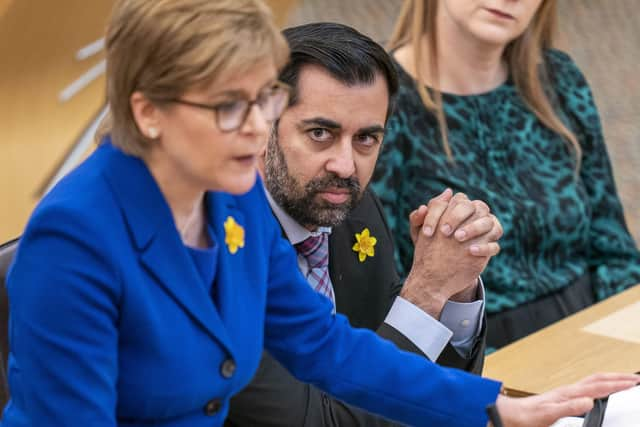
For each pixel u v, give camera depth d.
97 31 8.51
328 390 3.83
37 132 8.43
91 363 2.94
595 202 7.65
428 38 7.34
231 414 4.40
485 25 7.10
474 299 4.93
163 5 2.86
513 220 7.11
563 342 5.66
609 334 5.75
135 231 3.06
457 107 7.30
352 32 4.57
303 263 4.83
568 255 7.42
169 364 3.11
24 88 8.28
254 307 3.42
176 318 3.12
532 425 3.86
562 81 7.79
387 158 7.00
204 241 3.35
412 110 7.21
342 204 4.60
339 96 4.44
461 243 4.76
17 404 3.06
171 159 3.07
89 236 2.96
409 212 7.07
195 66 2.84
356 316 5.22
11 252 4.54
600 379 4.04
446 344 4.78
